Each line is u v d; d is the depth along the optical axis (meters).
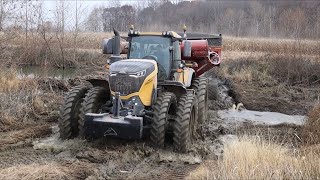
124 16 50.38
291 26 36.59
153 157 6.86
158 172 6.31
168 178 6.05
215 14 66.94
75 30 22.11
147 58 8.25
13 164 6.31
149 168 6.48
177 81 8.33
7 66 14.71
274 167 5.66
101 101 7.71
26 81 12.28
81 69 19.77
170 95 7.40
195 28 62.00
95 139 7.43
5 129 8.20
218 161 6.21
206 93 10.16
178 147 7.11
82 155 6.70
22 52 19.31
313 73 16.73
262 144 6.52
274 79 16.52
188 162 6.79
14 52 16.75
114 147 7.15
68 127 7.39
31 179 5.57
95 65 21.14
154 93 7.51
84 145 7.21
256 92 14.28
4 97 9.77
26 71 17.67
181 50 9.44
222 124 9.74
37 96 10.21
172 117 7.41
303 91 14.37
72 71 19.11
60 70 19.64
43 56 20.23
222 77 17.09
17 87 11.40
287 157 6.07
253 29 51.66
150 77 7.33
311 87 15.77
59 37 22.39
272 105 12.30
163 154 6.99
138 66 7.32
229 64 19.09
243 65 18.41
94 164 6.47
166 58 8.34
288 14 51.72
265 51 28.58
